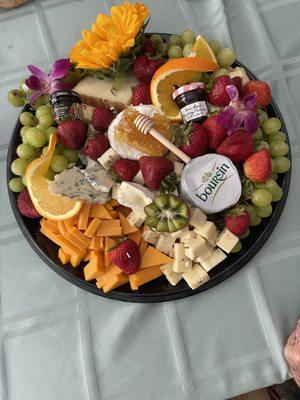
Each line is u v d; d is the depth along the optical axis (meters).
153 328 0.51
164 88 0.52
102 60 0.50
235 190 0.48
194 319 0.51
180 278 0.50
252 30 0.61
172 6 0.63
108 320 0.52
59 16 0.65
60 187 0.50
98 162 0.52
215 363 0.49
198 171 0.49
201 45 0.53
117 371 0.50
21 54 0.64
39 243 0.51
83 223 0.50
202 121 0.51
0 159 0.59
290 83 0.59
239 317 0.50
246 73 0.55
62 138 0.52
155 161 0.48
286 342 0.49
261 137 0.52
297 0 0.62
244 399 0.59
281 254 0.52
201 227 0.48
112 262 0.50
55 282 0.53
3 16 0.65
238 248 0.49
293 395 0.59
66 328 0.52
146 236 0.51
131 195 0.49
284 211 0.53
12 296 0.53
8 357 0.51
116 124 0.50
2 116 0.61
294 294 0.51
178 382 0.49
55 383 0.50
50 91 0.54
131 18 0.49
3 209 0.57
